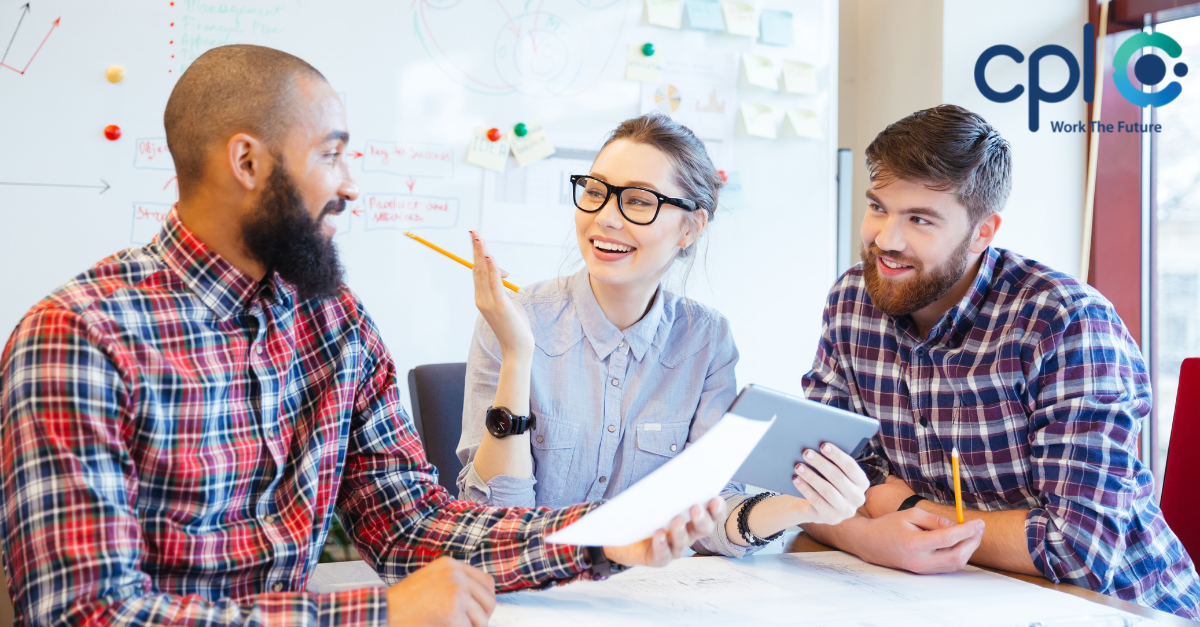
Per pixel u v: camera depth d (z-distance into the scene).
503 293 1.12
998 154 1.13
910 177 1.12
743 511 1.08
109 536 0.70
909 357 1.27
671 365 1.33
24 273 2.00
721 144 2.52
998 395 1.19
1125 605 0.91
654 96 2.46
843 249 2.67
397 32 2.23
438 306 2.29
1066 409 1.11
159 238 0.84
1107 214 2.46
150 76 2.07
